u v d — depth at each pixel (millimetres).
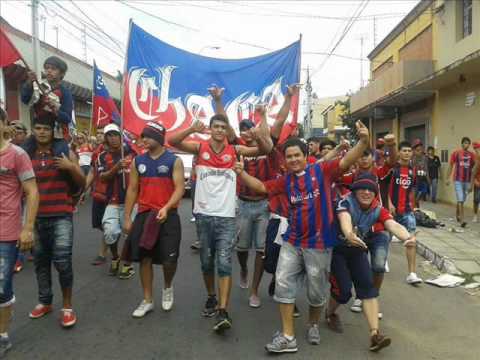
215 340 4383
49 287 4895
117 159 6566
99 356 4023
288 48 7391
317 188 4082
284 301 4141
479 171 10727
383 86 18312
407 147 6457
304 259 4145
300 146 4109
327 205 4090
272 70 7348
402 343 4402
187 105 6922
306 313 5164
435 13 15484
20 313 4980
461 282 6387
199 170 4801
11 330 4535
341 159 4059
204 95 7012
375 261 4867
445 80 13844
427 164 14812
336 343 4371
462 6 13750
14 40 15094
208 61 7148
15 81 14453
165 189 4855
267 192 4332
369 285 4289
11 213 3926
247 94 7254
